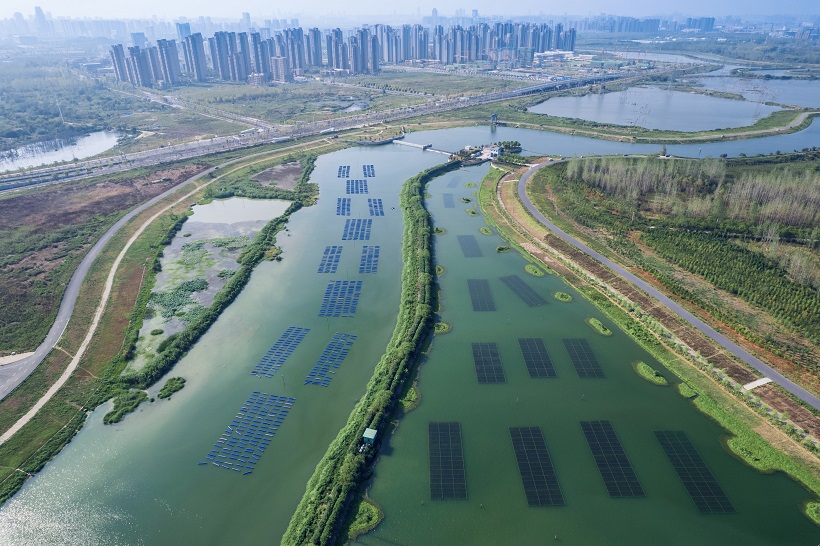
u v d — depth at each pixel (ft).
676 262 457.68
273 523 243.81
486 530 238.27
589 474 267.59
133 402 317.42
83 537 238.68
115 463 277.23
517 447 284.20
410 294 427.74
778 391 308.60
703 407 310.86
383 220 609.42
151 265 482.28
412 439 290.15
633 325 388.78
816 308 375.04
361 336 384.06
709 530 237.86
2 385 326.44
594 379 336.90
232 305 426.51
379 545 231.91
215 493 259.19
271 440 291.58
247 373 345.10
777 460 271.69
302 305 426.10
